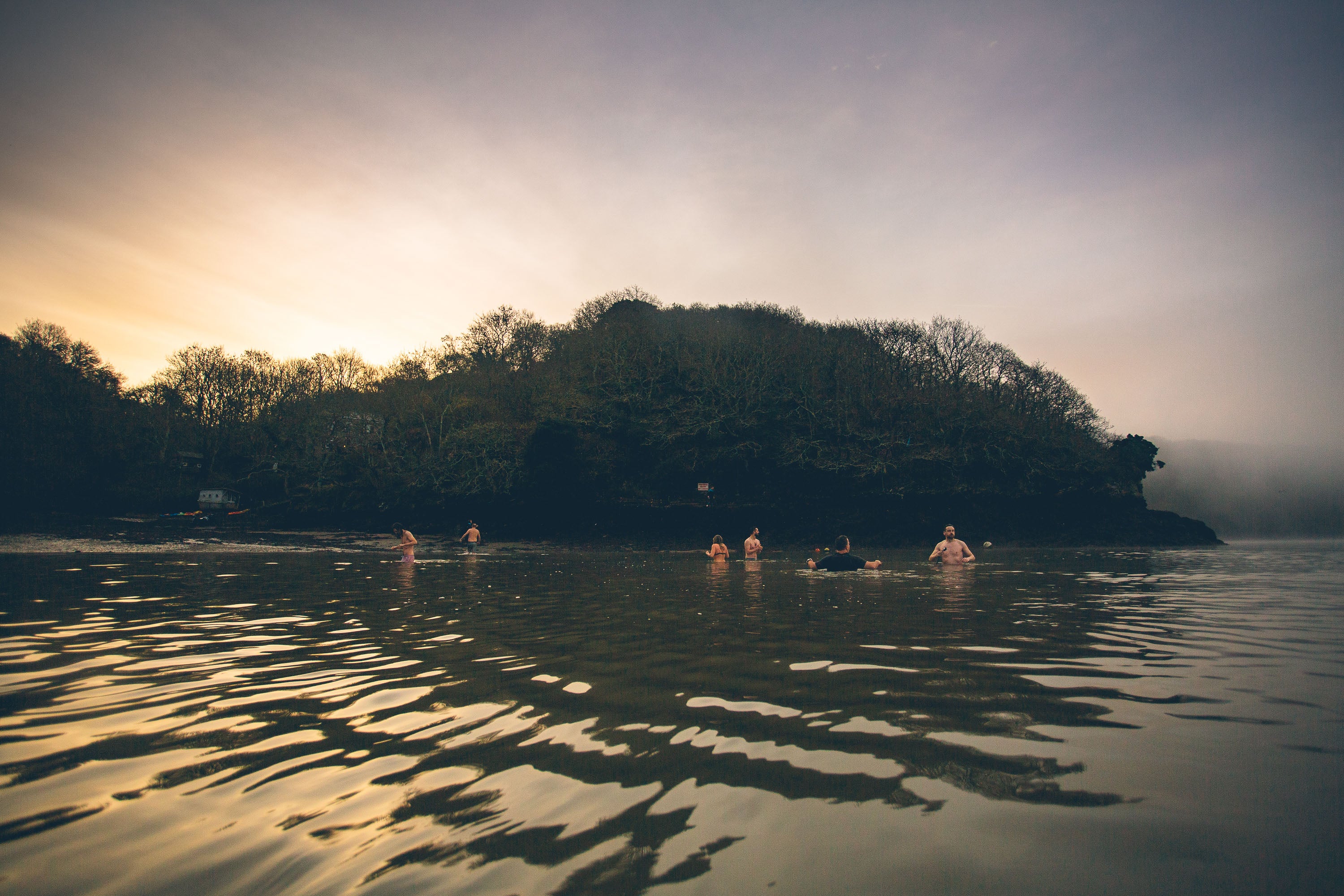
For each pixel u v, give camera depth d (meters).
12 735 3.68
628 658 5.75
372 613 8.99
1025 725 3.74
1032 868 2.21
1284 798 2.74
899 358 58.47
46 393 58.50
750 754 3.30
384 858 2.28
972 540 40.88
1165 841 2.38
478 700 4.37
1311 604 9.62
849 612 8.79
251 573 15.84
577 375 53.31
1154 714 3.95
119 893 2.05
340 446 54.44
